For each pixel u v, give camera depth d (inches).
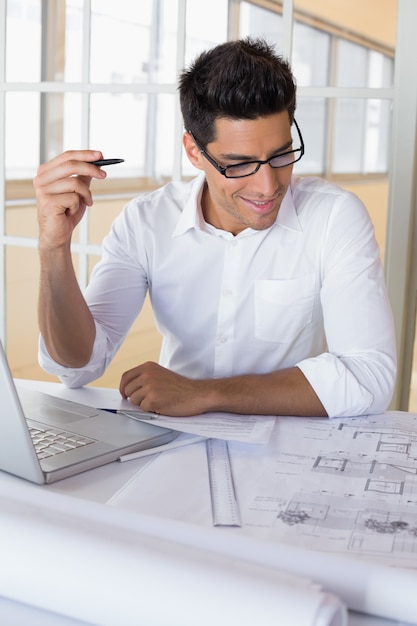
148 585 26.9
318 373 51.1
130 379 52.6
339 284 57.4
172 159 93.1
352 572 28.5
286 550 29.9
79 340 56.7
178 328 64.6
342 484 39.3
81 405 51.0
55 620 28.9
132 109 95.0
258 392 50.5
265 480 39.8
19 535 29.8
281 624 24.7
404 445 45.4
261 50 52.3
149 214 64.0
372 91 82.3
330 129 85.1
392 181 82.8
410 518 35.3
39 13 100.0
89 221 99.5
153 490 38.3
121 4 94.1
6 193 106.0
